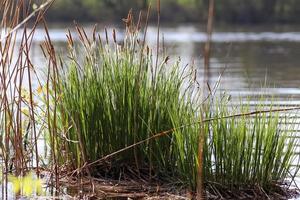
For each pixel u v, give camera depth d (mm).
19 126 6992
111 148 7340
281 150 6812
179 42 35500
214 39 39531
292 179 6875
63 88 7410
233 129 6770
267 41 37656
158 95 7348
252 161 6742
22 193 6656
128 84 7387
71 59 7414
